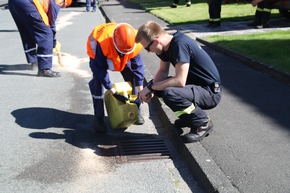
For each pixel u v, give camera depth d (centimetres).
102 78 441
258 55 749
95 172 396
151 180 381
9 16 1761
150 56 851
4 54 937
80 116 546
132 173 395
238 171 364
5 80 718
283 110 514
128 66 473
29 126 511
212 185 344
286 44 817
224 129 459
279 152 399
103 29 442
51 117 541
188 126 445
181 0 2116
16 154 434
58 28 1365
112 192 360
